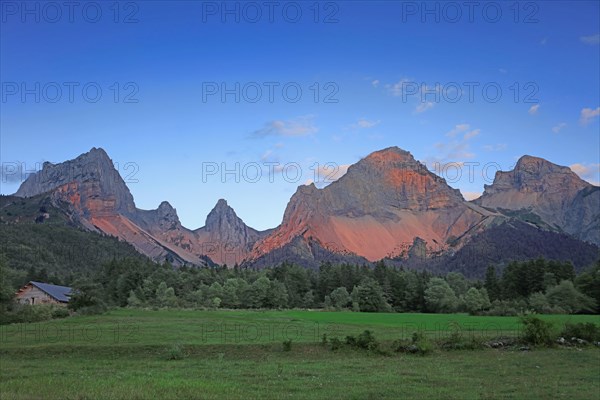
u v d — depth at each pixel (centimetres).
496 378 3316
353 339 4853
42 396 2347
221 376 3250
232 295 16262
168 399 2358
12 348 4444
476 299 13988
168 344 4644
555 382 3180
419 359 4322
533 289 15200
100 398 2311
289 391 2755
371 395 2664
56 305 11031
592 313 11612
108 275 19250
